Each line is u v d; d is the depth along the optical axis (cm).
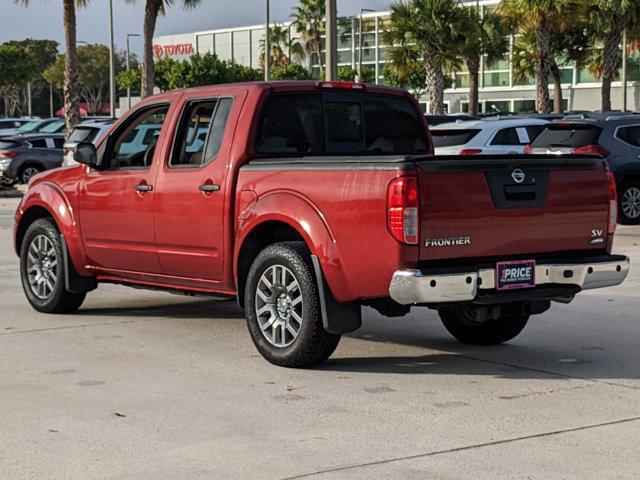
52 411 683
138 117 974
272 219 811
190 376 785
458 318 915
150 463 574
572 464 570
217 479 547
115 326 995
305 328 792
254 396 724
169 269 934
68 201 1022
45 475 554
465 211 748
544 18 4569
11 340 925
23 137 3431
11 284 1291
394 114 951
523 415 672
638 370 809
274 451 595
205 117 902
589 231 813
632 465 568
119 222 965
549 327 995
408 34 4862
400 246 728
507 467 564
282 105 881
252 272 828
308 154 895
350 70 8506
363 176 750
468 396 724
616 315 1055
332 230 770
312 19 9125
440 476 550
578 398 718
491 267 754
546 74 4641
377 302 777
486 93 7494
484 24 5753
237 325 1002
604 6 4644
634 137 2020
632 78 6719
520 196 773
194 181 888
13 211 2595
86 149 975
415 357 861
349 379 777
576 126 1988
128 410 686
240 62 10269
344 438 621
